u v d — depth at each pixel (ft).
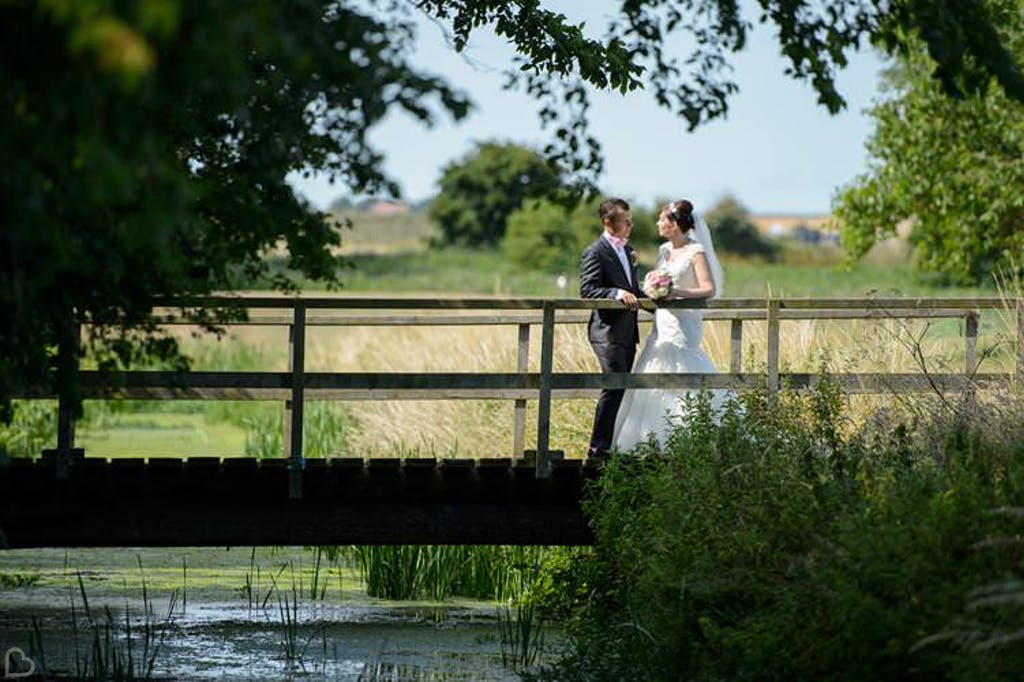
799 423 55.42
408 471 61.98
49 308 43.34
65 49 25.71
